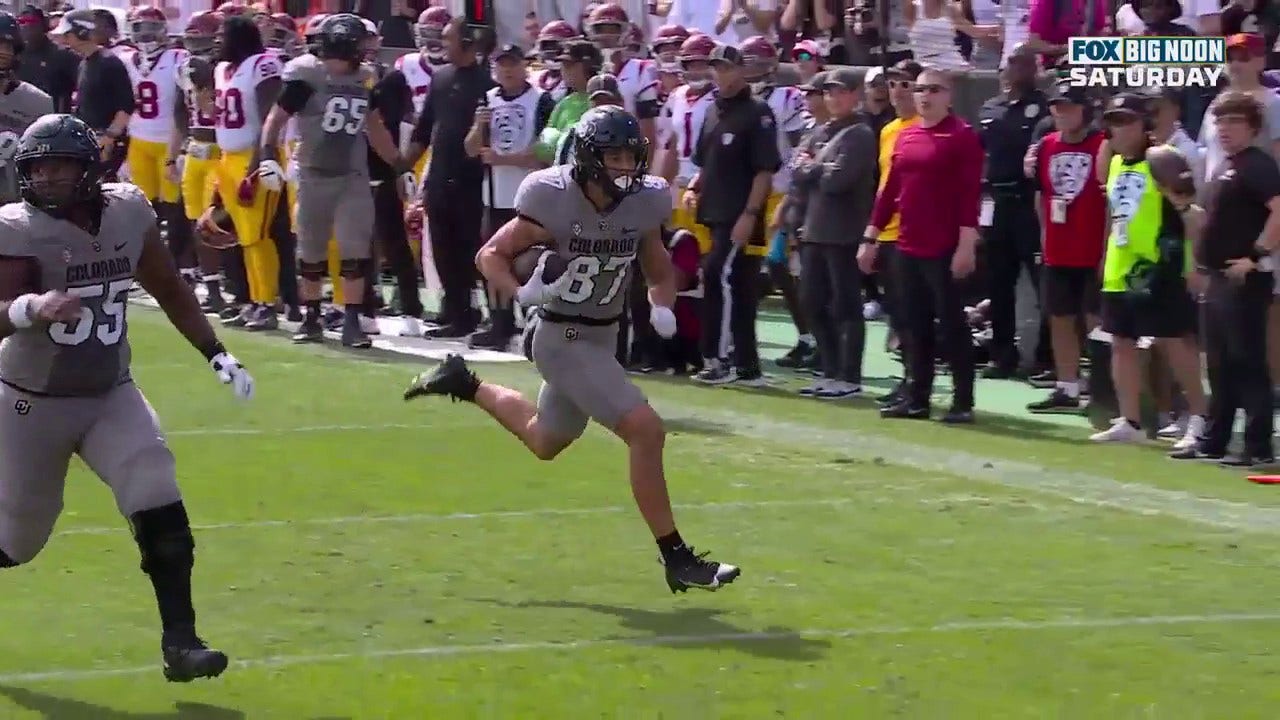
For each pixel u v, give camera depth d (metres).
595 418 25.59
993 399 47.03
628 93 52.03
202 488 33.59
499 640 23.89
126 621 24.52
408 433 39.69
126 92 60.03
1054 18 52.88
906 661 23.11
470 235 54.28
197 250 61.38
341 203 52.78
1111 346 40.84
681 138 50.25
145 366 49.38
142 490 20.67
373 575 27.34
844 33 60.44
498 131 51.12
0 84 34.41
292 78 51.56
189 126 60.12
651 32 68.38
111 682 21.81
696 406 44.78
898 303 43.09
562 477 35.00
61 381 20.59
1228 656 23.50
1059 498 33.91
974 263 42.12
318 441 38.53
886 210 43.25
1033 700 21.55
